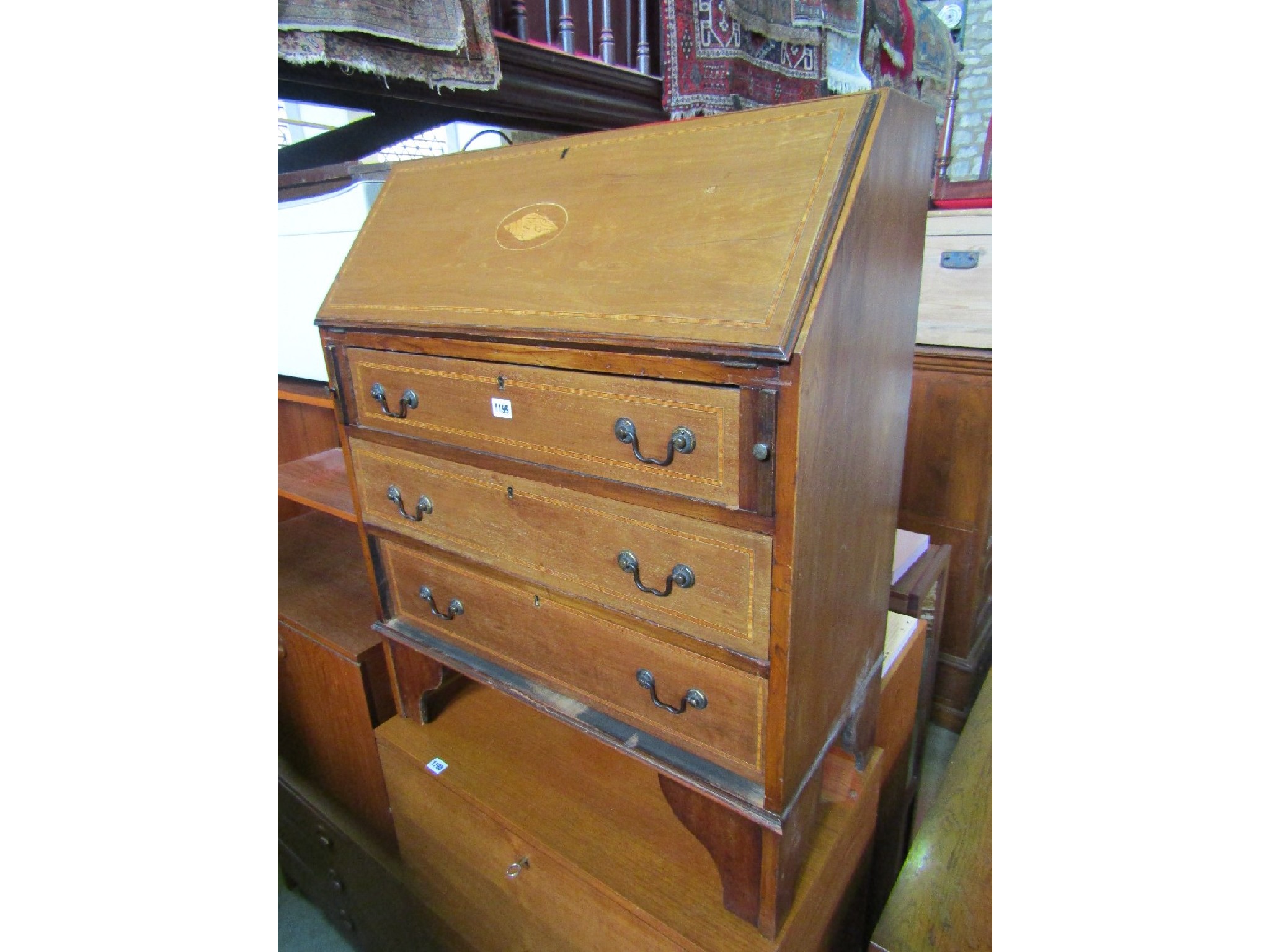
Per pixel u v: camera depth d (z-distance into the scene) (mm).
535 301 700
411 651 1087
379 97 1190
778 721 679
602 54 1370
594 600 776
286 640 1284
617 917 888
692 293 610
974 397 1587
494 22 1199
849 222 586
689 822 803
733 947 797
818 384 585
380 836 1312
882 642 946
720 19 1457
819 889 882
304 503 1237
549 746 1108
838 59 1850
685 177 678
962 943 954
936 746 1794
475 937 1161
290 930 1516
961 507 1678
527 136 1771
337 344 891
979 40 3699
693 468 634
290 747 1441
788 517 599
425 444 854
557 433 718
